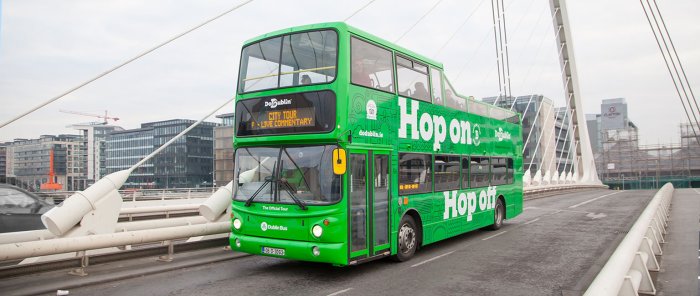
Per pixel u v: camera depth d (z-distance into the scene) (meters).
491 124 16.42
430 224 12.26
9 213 14.60
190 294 8.48
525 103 98.19
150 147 147.25
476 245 13.52
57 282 9.02
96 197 12.05
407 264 10.98
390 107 10.84
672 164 85.62
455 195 13.58
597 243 13.51
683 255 11.22
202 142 142.75
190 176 138.88
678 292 8.05
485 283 9.12
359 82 9.86
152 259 11.33
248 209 10.16
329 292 8.60
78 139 193.50
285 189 9.76
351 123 9.53
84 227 11.84
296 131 9.71
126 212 19.53
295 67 9.97
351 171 9.52
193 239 13.48
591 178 61.25
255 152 10.30
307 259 9.37
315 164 9.51
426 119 12.30
